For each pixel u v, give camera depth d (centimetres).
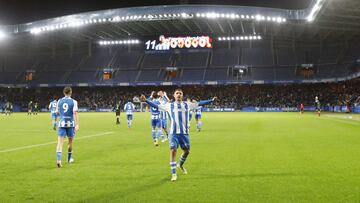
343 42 7631
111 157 1341
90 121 3881
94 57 8762
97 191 838
